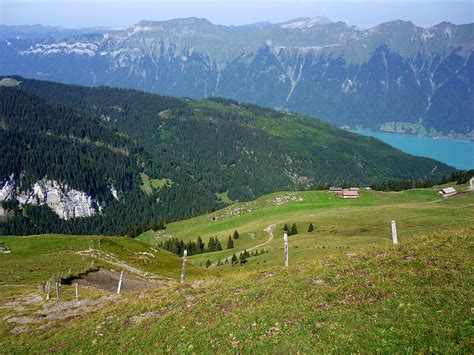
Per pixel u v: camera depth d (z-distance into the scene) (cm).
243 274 4247
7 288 6359
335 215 15450
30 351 3588
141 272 8231
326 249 8806
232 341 2594
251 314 2852
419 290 2564
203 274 9112
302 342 2325
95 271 7544
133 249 10494
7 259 8900
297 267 3788
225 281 4075
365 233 11212
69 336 3650
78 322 4006
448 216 12531
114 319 3706
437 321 2212
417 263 2941
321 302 2745
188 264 10238
